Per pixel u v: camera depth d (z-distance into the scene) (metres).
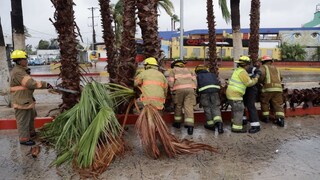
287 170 5.13
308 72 32.41
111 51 10.99
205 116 7.75
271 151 6.03
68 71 7.23
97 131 5.45
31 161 5.55
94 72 29.11
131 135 7.05
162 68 8.27
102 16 11.02
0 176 4.95
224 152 5.96
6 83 12.79
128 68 8.20
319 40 46.19
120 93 7.29
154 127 5.73
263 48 42.84
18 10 11.50
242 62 7.16
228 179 4.79
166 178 4.83
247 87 7.30
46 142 6.46
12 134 7.27
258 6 11.30
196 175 4.93
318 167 5.26
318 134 7.16
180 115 7.55
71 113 6.26
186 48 40.47
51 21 7.20
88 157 5.18
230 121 8.42
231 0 12.39
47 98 13.53
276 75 7.82
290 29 49.69
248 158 5.66
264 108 8.02
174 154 5.73
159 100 6.50
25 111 6.32
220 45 37.31
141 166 5.29
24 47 11.84
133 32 8.34
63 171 5.10
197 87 7.53
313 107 9.10
